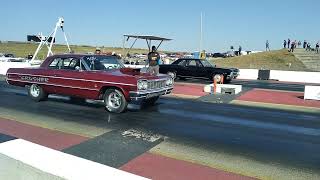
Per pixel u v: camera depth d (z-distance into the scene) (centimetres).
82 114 916
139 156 568
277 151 621
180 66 2261
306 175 504
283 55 4759
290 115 1011
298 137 734
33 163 263
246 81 2522
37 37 2578
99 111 962
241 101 1281
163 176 482
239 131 773
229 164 541
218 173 500
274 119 936
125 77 917
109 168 258
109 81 938
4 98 1187
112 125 793
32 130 736
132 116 909
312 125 867
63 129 746
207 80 2261
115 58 1097
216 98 1342
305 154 609
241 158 573
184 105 1134
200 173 497
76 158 277
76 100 1145
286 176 497
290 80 2712
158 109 1033
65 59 1052
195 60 2253
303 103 1282
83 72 997
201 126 812
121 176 244
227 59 5028
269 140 700
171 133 731
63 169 253
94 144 635
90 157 558
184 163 539
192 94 1450
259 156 588
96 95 970
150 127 783
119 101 937
